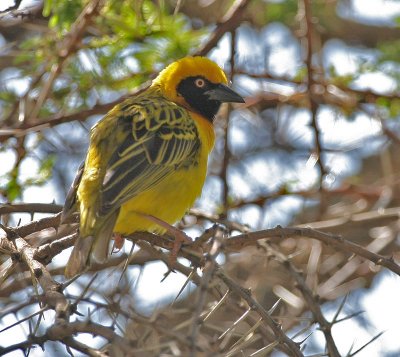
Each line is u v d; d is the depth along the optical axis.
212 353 6.20
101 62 12.53
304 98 13.62
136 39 12.30
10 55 14.27
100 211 8.66
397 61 13.72
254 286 13.05
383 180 15.25
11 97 13.72
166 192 9.56
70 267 8.25
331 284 13.14
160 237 9.30
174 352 6.00
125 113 10.01
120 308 6.52
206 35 12.85
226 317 11.33
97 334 6.29
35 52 12.45
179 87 11.34
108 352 6.46
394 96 13.52
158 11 11.94
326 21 16.09
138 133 9.66
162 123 9.91
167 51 12.59
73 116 11.86
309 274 12.02
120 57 12.52
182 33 12.62
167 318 7.24
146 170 9.38
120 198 8.88
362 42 16.61
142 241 9.39
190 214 10.33
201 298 6.55
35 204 9.29
